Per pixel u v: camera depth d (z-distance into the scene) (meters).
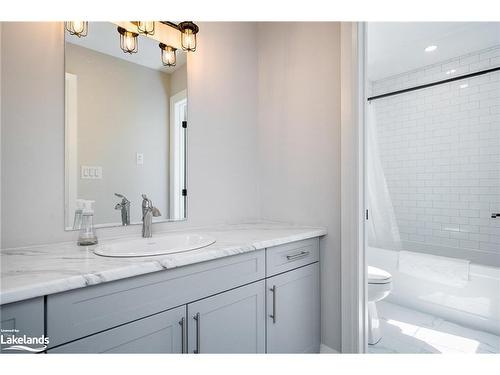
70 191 1.26
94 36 1.34
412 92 3.20
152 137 1.54
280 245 1.41
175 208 1.63
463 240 2.86
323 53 1.67
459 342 1.86
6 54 1.10
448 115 2.94
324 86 1.67
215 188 1.82
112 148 1.40
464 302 2.10
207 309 1.10
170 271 1.00
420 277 2.35
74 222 1.26
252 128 2.03
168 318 0.99
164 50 1.58
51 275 0.79
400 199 3.32
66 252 1.07
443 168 2.99
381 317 2.24
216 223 1.81
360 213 1.50
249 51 2.01
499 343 1.84
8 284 0.72
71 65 1.27
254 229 1.68
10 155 1.10
